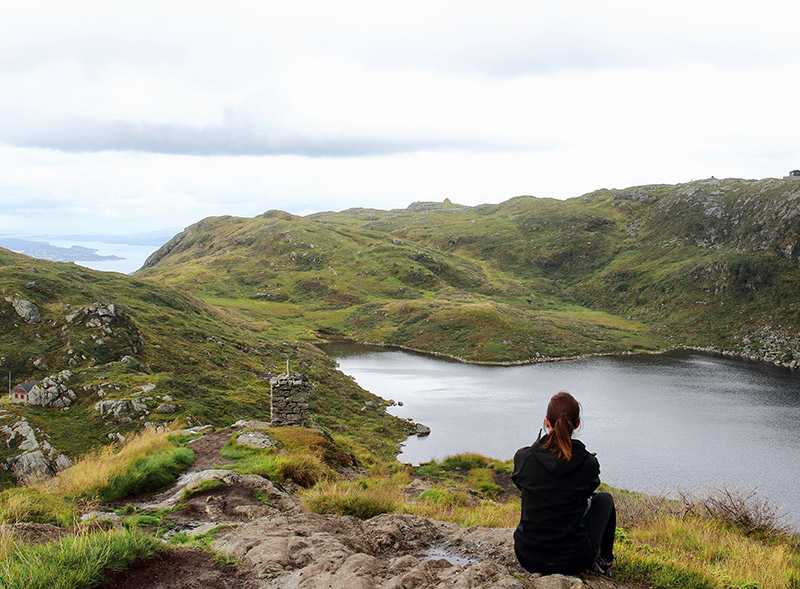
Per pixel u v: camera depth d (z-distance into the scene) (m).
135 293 120.44
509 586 5.67
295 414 25.88
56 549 6.43
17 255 126.88
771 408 83.62
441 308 175.62
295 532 8.23
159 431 22.58
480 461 35.97
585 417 78.06
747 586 7.32
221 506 12.20
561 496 5.83
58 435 48.72
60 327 75.62
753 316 161.38
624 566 6.99
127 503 13.70
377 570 6.61
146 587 6.32
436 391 98.44
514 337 148.88
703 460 60.16
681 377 110.94
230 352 96.88
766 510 14.18
